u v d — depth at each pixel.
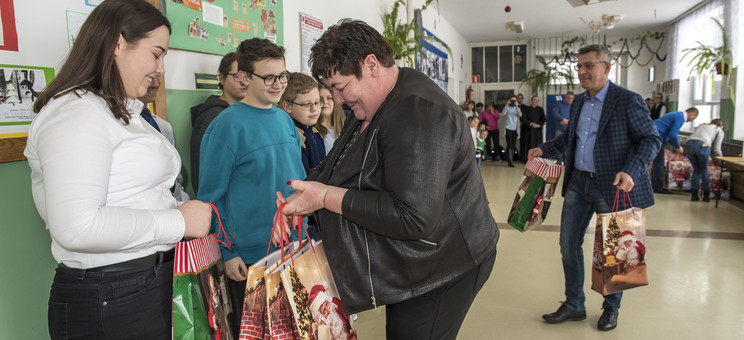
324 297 1.19
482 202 1.31
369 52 1.16
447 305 1.28
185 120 2.23
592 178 2.49
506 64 12.18
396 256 1.17
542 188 2.42
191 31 2.21
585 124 2.53
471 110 9.70
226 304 1.28
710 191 6.03
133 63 1.06
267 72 1.75
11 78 1.40
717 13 7.52
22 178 1.46
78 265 1.05
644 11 8.68
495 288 3.13
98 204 0.93
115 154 1.03
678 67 9.38
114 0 1.04
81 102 0.98
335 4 4.14
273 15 3.00
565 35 11.33
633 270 2.14
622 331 2.51
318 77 1.21
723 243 4.03
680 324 2.58
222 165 1.70
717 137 6.02
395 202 1.07
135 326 1.09
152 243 1.04
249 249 1.79
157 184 1.14
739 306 2.79
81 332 1.07
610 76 11.64
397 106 1.13
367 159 1.17
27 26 1.45
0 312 1.39
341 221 1.18
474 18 9.16
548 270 3.45
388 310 1.35
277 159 1.82
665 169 6.58
